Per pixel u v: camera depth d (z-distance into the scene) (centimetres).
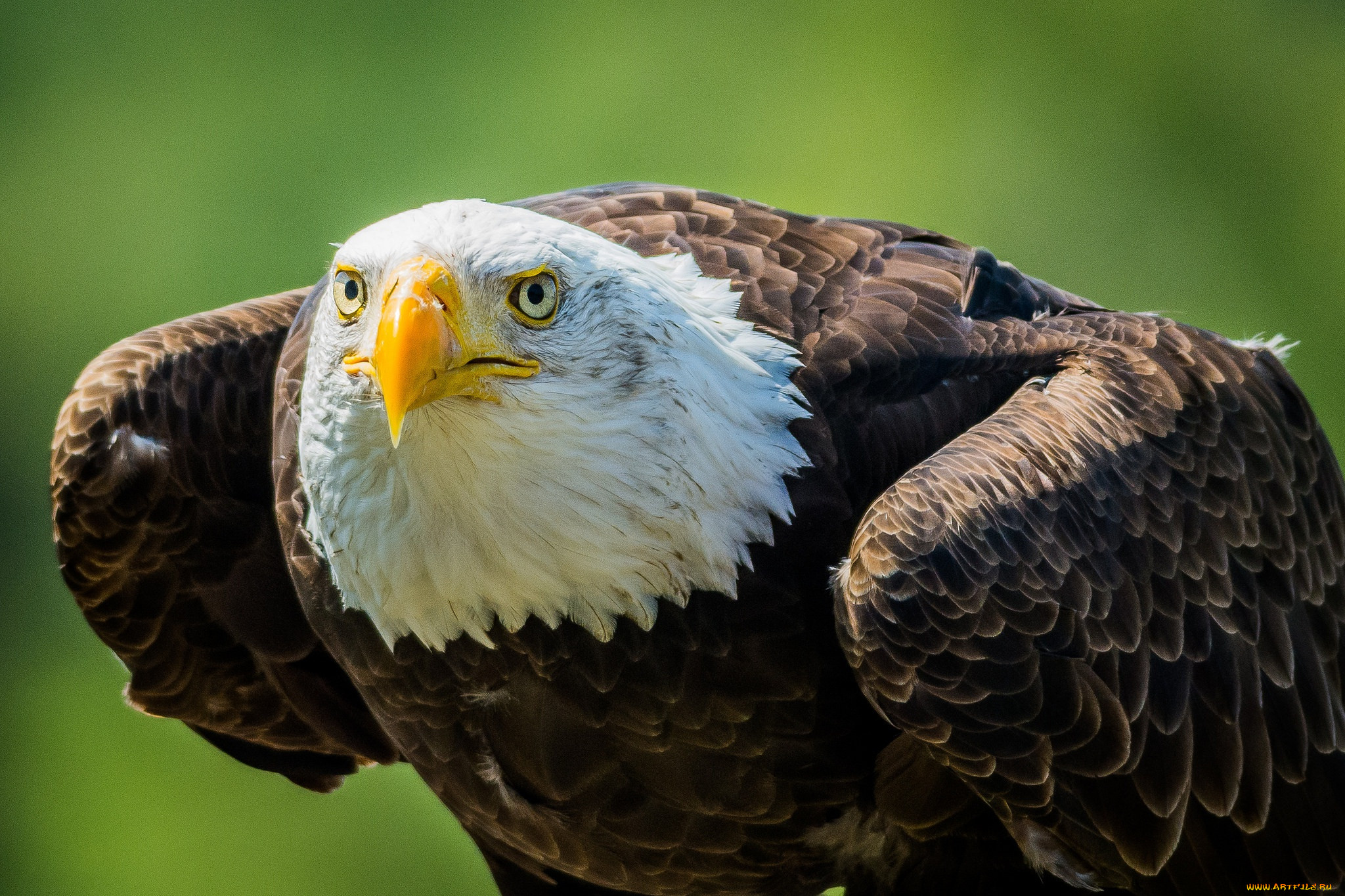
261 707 920
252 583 868
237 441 860
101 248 2084
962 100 1966
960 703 668
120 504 847
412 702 740
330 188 2016
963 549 669
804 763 719
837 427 712
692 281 720
